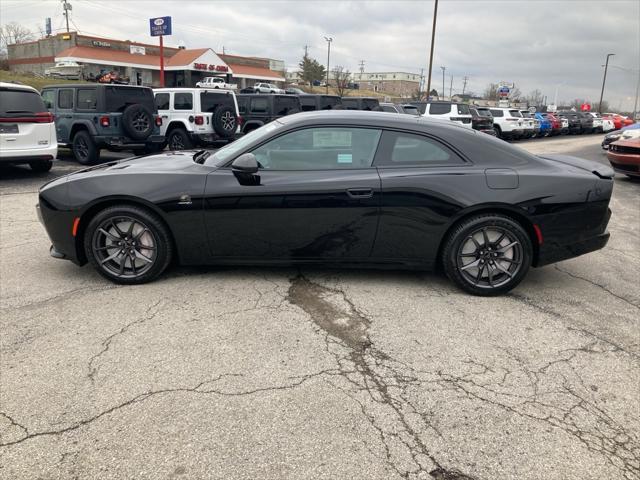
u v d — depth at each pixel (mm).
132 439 2309
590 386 2842
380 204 3869
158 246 4016
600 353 3211
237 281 4199
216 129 13266
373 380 2830
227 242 3996
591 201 3965
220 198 3883
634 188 9992
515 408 2617
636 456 2301
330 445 2301
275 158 3975
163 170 4027
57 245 4105
